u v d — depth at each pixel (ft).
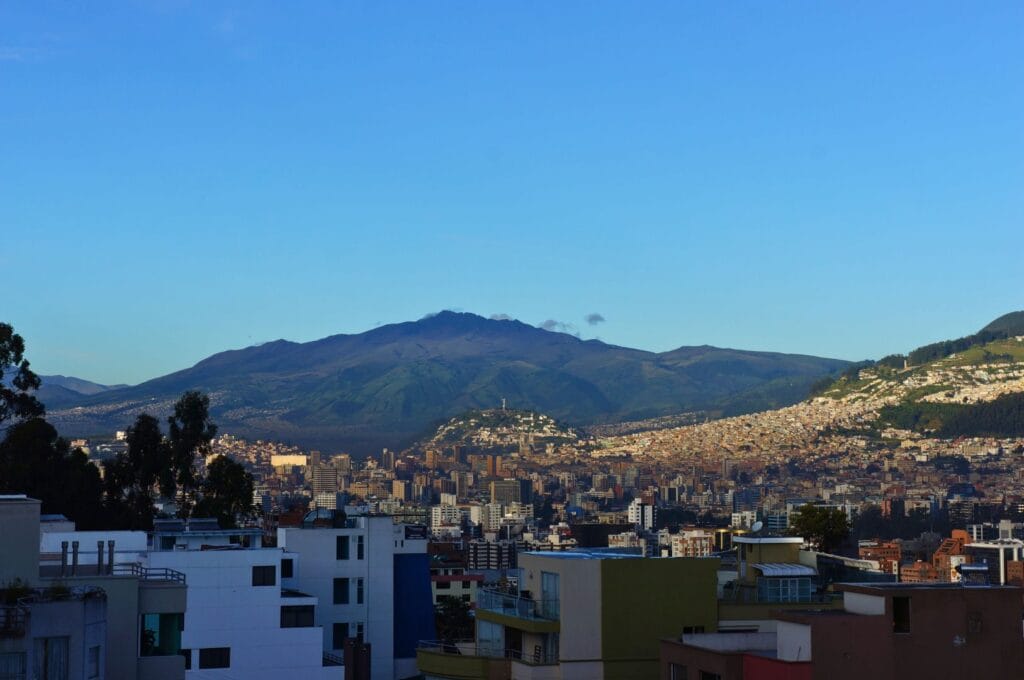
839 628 155.43
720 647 180.04
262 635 264.93
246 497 423.64
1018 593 158.40
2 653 136.26
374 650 318.04
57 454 373.81
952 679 155.84
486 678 209.56
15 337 378.32
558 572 205.77
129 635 167.32
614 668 200.23
